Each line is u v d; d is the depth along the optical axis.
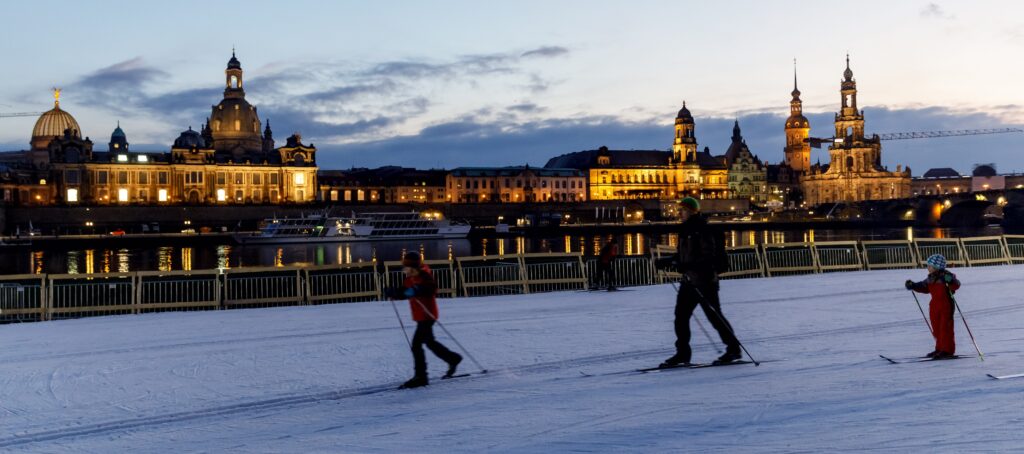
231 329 25.36
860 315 23.58
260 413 13.64
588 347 19.17
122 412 13.97
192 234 177.88
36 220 188.25
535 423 12.05
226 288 36.25
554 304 30.53
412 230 177.00
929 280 16.28
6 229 184.75
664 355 17.80
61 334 25.19
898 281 35.72
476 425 12.12
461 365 17.30
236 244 166.50
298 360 18.66
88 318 30.91
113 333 25.16
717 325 15.88
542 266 41.47
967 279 34.66
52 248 153.38
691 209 15.88
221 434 12.34
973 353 16.47
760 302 28.16
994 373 14.14
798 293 31.20
